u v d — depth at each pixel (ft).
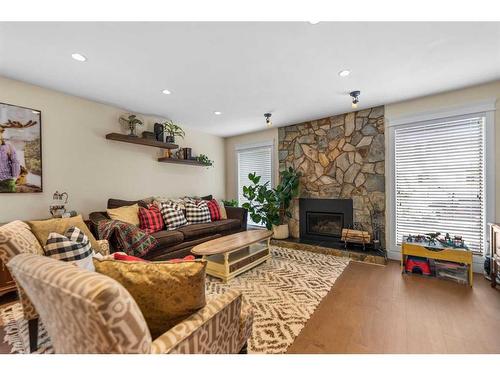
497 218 8.69
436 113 9.78
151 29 5.54
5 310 6.54
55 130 9.25
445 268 8.57
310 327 5.78
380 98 10.23
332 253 11.62
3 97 8.01
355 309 6.59
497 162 8.68
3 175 8.00
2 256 4.63
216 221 13.14
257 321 6.03
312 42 6.14
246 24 5.41
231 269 8.61
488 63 7.32
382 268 9.81
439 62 7.24
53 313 2.68
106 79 8.25
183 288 3.10
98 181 10.62
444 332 5.52
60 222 6.82
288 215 14.12
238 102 10.62
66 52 6.52
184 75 7.98
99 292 2.14
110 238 8.29
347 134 12.32
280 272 9.39
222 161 17.75
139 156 12.31
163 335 2.86
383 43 6.22
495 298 7.11
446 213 9.79
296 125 14.28
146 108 11.39
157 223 10.57
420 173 10.35
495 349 4.92
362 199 11.91
